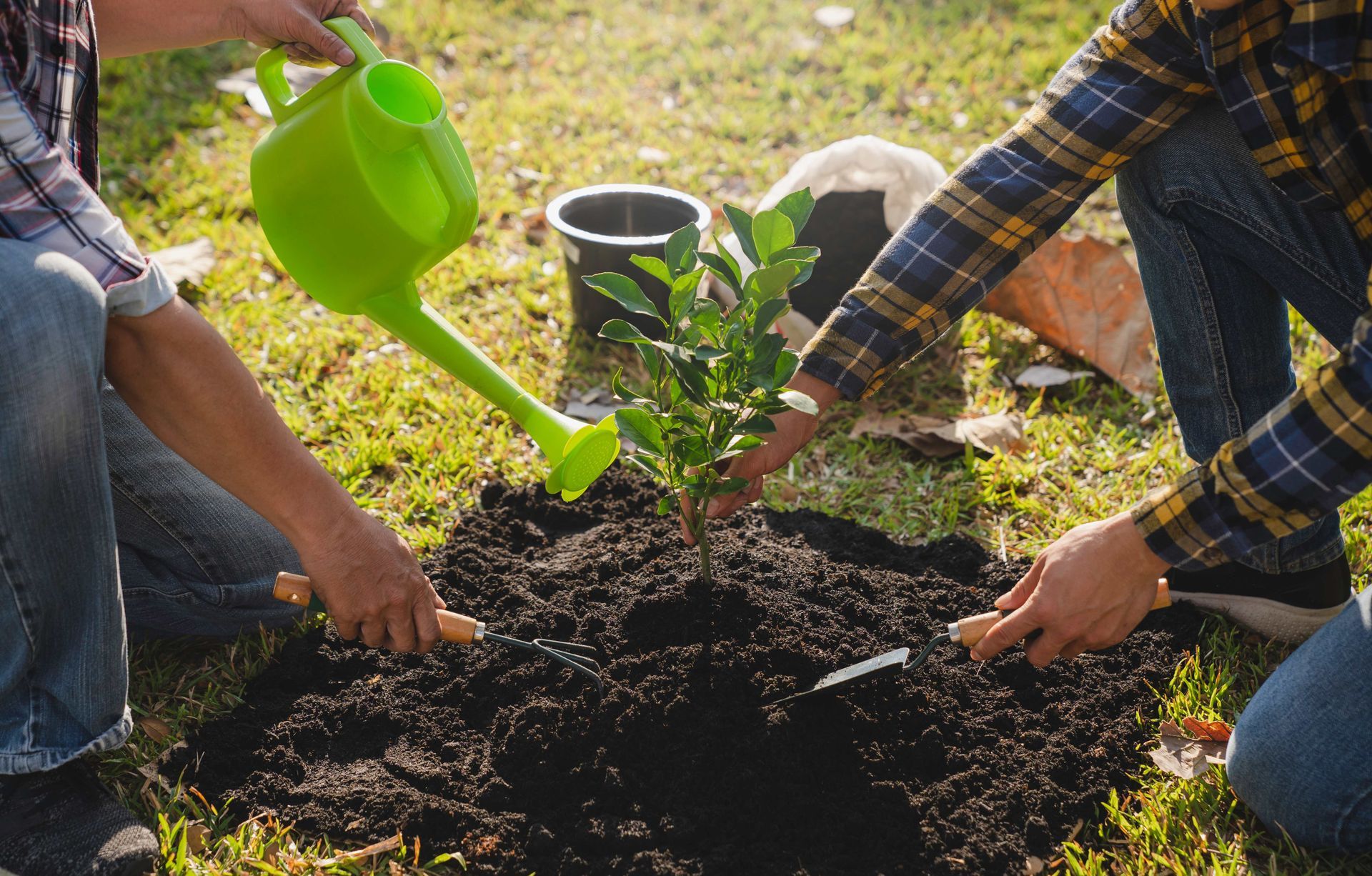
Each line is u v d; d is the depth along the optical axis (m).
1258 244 1.80
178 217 3.45
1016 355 2.97
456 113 4.04
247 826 1.67
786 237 1.55
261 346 2.90
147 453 1.88
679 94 4.22
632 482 2.46
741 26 4.69
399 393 2.76
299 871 1.61
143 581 1.92
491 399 1.84
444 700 1.91
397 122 1.62
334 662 1.97
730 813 1.67
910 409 2.77
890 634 1.98
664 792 1.71
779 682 1.79
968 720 1.86
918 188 3.00
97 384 1.43
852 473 2.58
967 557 2.24
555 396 2.80
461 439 2.60
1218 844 1.67
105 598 1.55
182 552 1.92
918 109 4.00
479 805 1.71
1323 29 1.38
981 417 2.72
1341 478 1.35
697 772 1.71
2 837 1.53
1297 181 1.63
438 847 1.65
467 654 1.97
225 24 1.83
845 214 3.27
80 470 1.46
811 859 1.63
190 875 1.59
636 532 2.28
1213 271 1.85
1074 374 2.84
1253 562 1.99
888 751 1.78
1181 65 1.73
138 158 3.68
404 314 1.80
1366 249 1.64
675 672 1.81
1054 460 2.58
